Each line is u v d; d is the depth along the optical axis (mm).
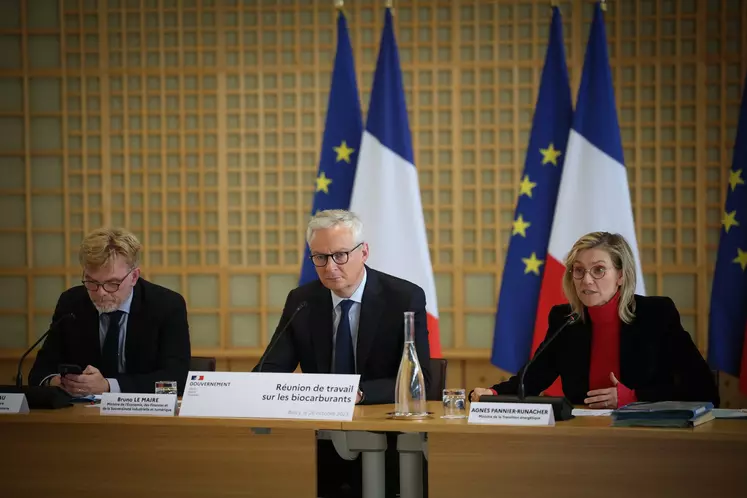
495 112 12391
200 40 12555
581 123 10836
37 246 12789
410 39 12516
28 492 6449
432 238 12469
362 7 12531
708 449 5707
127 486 6371
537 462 5902
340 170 11289
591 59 10906
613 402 6930
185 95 12641
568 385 7695
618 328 7629
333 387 6305
